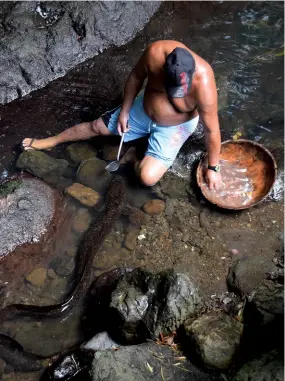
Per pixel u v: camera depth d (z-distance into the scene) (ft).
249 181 9.93
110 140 10.57
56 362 7.82
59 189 9.98
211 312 8.13
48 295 8.76
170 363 7.47
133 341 7.91
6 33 11.85
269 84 12.06
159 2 13.76
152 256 9.24
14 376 7.82
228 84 11.95
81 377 7.68
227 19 13.74
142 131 9.86
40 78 11.85
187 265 9.10
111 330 8.09
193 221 9.71
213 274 8.98
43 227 9.39
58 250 9.25
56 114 11.28
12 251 9.09
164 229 9.59
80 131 10.31
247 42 13.12
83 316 8.54
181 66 7.77
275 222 9.73
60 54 12.05
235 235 9.53
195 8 13.94
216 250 9.32
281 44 13.05
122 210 9.68
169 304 7.68
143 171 9.62
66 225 9.55
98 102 11.53
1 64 11.53
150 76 8.68
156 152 9.62
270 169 9.75
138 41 13.00
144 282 7.96
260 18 13.83
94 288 8.70
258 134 11.07
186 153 10.55
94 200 9.77
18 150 10.54
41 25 12.31
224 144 10.02
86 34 12.35
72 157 10.32
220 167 10.02
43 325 8.42
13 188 9.48
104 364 7.14
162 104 8.91
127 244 9.36
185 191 10.10
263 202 9.97
